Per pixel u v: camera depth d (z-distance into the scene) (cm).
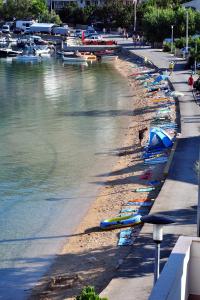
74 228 3275
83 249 2959
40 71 10319
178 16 12000
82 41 13775
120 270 2547
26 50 13000
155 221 1655
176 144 4612
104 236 3095
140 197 3647
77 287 2552
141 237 2900
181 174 3828
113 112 6494
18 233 3219
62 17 17862
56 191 3906
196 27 11969
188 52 10062
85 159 4638
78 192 3878
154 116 6044
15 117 6225
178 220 3038
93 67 10856
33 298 2527
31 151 4875
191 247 1395
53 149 4941
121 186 3931
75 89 8194
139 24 15600
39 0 18012
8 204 3662
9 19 17912
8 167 4416
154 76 8894
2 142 5162
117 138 5300
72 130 5638
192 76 8012
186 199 3362
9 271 2789
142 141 5041
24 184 4038
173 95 6812
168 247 2695
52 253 2961
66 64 11425
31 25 15862
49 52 13075
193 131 5059
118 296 2277
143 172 4175
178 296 1290
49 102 7162
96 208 3572
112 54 12506
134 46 13025
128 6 16250
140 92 7738
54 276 2709
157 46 12581
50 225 3328
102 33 16212
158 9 13412
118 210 3472
